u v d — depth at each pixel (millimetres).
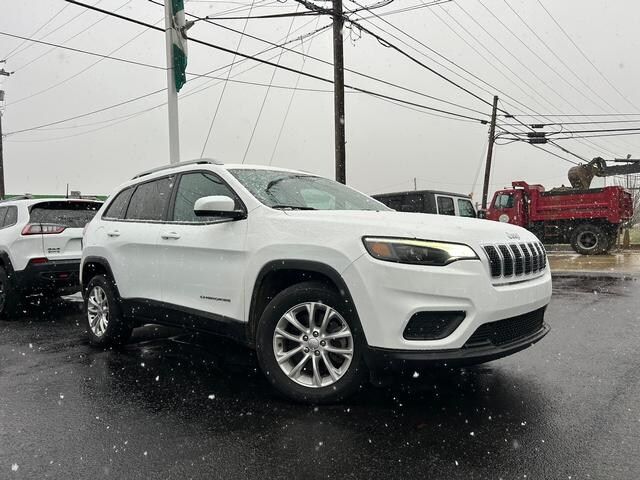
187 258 4445
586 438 3051
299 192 4543
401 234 3389
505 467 2723
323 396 3566
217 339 5836
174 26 10484
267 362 3768
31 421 3473
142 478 2680
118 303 5359
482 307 3301
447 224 3578
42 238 7410
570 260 16906
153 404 3756
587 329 6094
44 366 4867
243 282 3963
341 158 14797
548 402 3650
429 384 4066
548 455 2846
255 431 3230
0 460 2908
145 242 4855
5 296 7488
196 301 4371
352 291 3402
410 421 3338
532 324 3895
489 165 27859
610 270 13281
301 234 3703
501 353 3406
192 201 4645
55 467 2814
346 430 3213
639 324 6363
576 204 19125
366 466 2758
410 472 2686
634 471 2662
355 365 3449
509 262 3615
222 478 2662
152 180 5250
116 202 5684
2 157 26734
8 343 5953
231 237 4102
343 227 3582
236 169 4562
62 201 7805
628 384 4023
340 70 14648
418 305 3250
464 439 3062
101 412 3619
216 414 3533
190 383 4238
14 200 7914
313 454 2904
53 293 8117
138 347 5555
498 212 20578
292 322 3695
